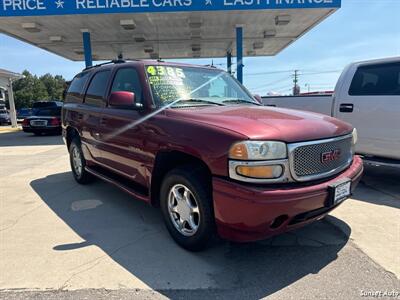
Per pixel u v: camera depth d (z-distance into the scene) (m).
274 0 10.65
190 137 2.91
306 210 2.67
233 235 2.72
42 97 83.81
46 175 6.79
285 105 7.18
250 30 13.80
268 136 2.60
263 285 2.60
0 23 11.99
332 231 3.59
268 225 2.58
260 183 2.55
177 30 13.66
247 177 2.54
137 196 3.74
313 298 2.42
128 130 3.80
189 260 3.01
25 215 4.27
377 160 5.30
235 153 2.57
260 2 10.66
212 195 2.75
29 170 7.39
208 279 2.70
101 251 3.21
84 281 2.68
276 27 13.29
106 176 4.65
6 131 21.45
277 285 2.60
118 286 2.60
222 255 3.09
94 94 4.96
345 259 2.98
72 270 2.85
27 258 3.08
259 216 2.50
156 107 3.50
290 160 2.64
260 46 17.22
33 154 10.10
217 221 2.76
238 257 3.05
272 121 2.90
